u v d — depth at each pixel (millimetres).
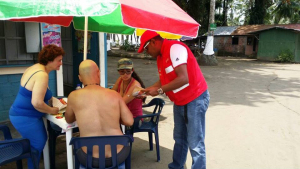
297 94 7977
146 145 4016
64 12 1947
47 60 2553
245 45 24109
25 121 2531
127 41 25828
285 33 19859
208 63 16375
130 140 2180
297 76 12125
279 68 15641
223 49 25734
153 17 2268
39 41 4781
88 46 5883
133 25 2148
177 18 2504
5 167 3180
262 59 21438
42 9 1925
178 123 2959
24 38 4711
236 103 6711
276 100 7125
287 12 33094
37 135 2598
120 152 2260
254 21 27547
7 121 4641
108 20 3791
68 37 6625
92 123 2176
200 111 2701
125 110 2311
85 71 2293
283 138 4383
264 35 21094
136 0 2396
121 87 3383
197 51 22891
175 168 3104
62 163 3336
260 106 6449
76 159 2354
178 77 2451
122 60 3229
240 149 3926
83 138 2062
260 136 4457
